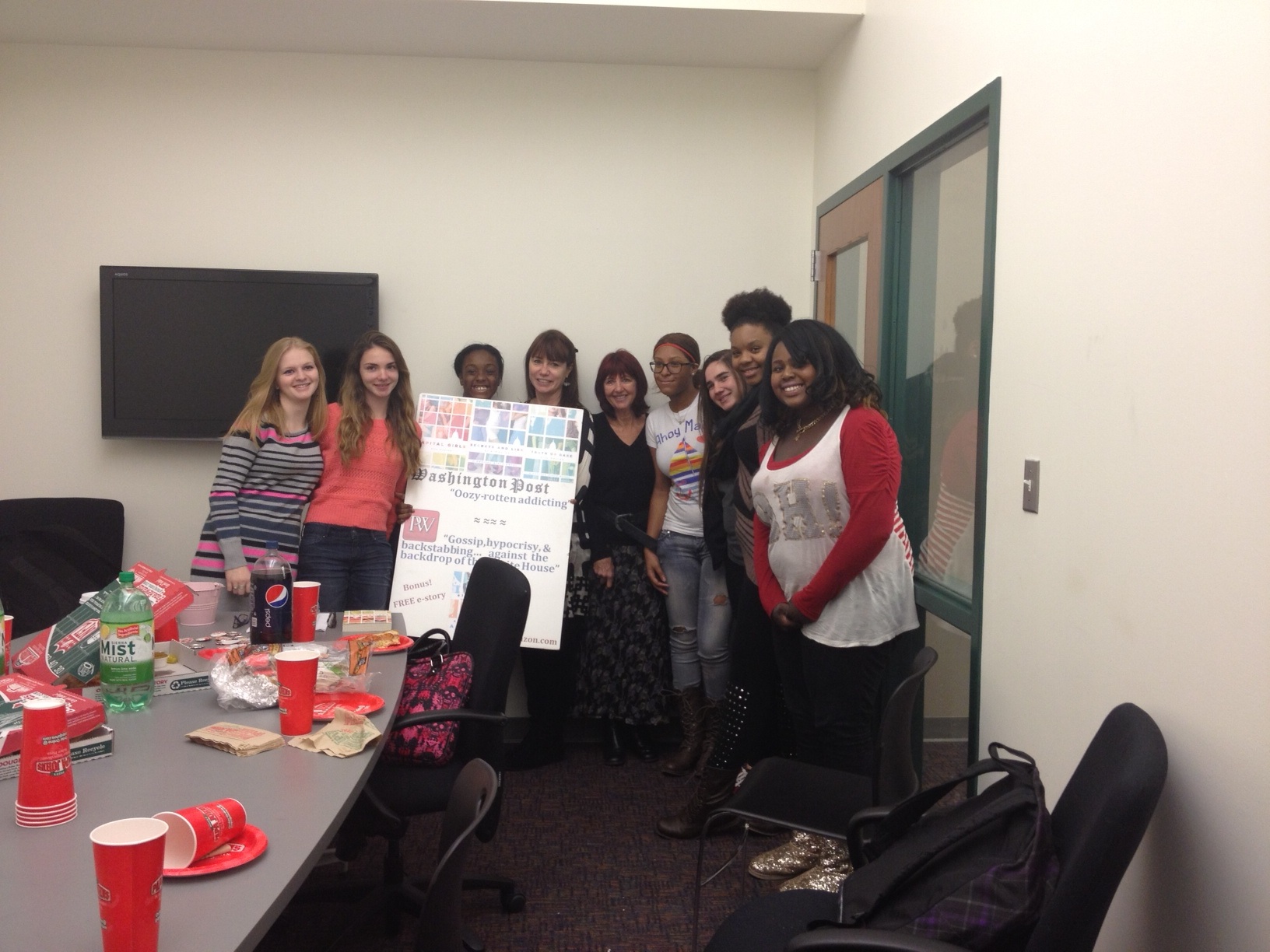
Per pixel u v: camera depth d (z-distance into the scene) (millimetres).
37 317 3740
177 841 1211
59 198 3734
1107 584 1763
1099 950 1785
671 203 3934
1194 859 1498
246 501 2975
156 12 3389
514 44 3674
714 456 3047
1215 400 1461
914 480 2980
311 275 3725
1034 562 2055
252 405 2992
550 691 3691
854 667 2336
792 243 3971
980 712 2332
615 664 3697
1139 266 1671
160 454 3799
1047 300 2012
